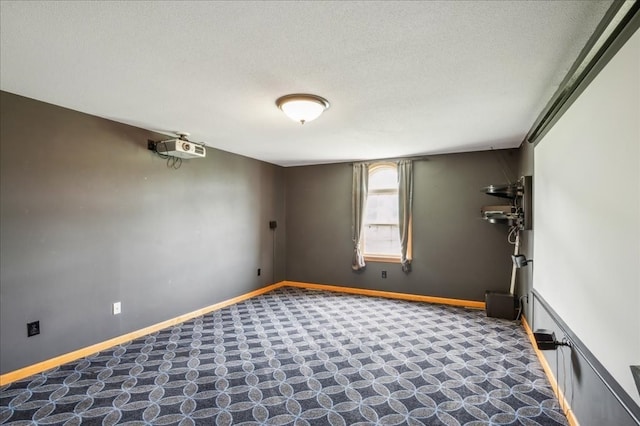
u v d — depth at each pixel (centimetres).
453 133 376
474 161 480
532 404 231
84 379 265
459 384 258
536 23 163
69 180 300
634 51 121
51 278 287
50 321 286
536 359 302
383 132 373
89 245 315
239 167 507
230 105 284
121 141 342
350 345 335
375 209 558
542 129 273
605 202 149
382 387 254
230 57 200
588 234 171
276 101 273
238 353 315
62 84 243
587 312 172
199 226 436
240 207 508
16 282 267
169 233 394
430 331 374
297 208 607
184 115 314
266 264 567
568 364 216
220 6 151
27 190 273
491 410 225
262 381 263
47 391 247
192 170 427
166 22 164
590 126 166
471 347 329
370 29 169
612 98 141
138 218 359
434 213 503
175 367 286
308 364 293
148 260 369
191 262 423
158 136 380
